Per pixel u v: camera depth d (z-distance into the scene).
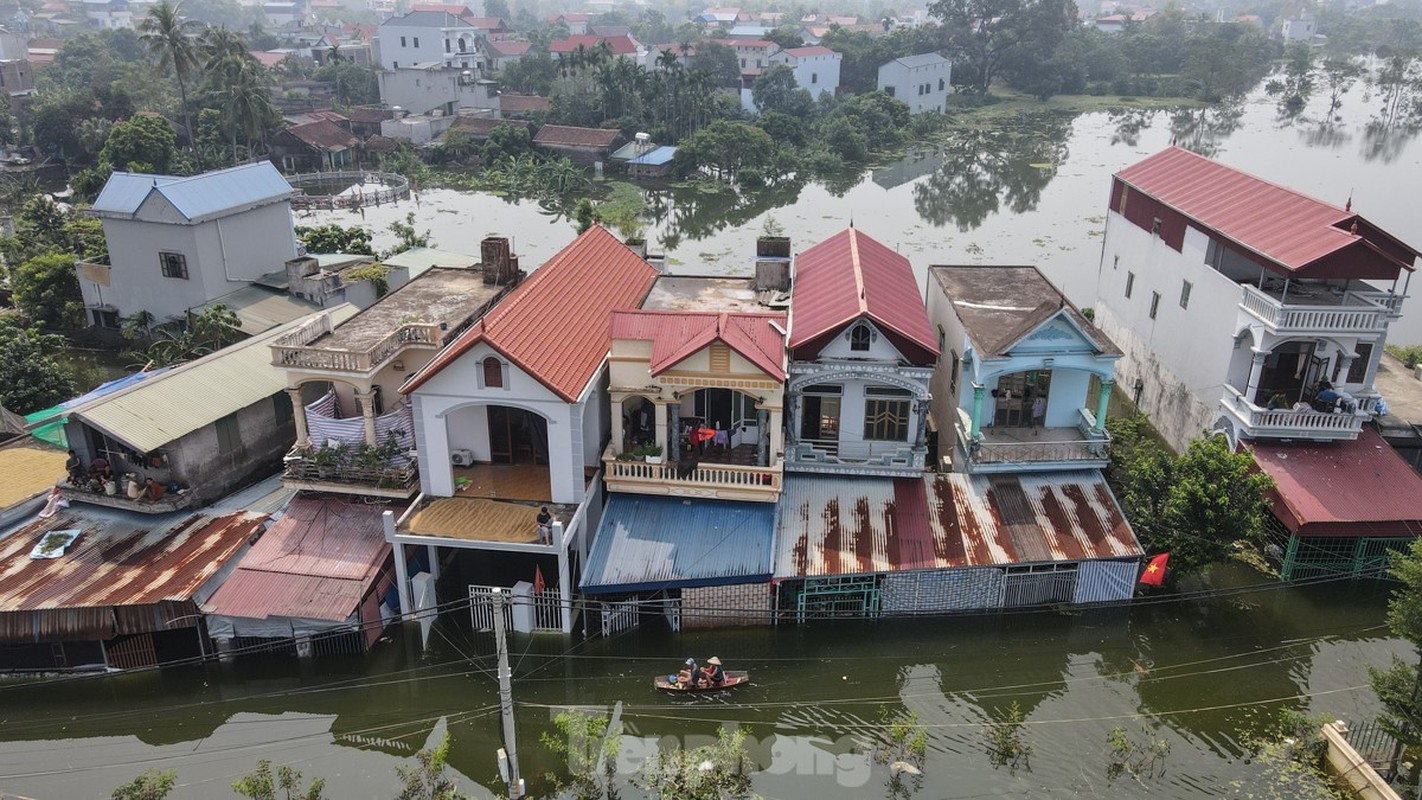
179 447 30.02
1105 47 149.38
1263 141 106.50
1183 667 27.39
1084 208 78.50
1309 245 31.00
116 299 48.75
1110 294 45.94
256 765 24.36
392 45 129.62
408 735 25.41
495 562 30.89
